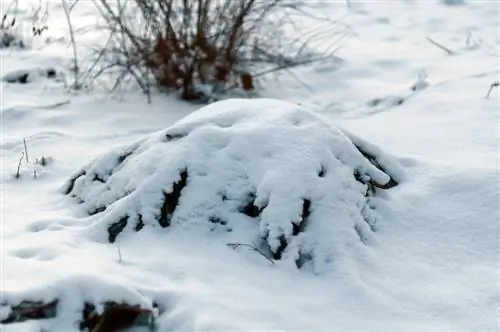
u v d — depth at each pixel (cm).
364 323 317
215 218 375
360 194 388
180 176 386
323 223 365
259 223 369
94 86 671
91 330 309
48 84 675
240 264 350
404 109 570
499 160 448
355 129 535
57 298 311
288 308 320
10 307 305
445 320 322
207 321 301
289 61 716
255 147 386
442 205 407
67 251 354
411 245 379
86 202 417
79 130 571
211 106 430
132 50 667
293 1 944
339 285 341
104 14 744
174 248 361
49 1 943
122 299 312
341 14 935
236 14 643
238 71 653
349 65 739
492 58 729
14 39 800
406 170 443
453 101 561
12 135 557
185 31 629
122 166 425
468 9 951
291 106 417
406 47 799
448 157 462
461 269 360
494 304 332
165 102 638
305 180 373
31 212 417
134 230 378
